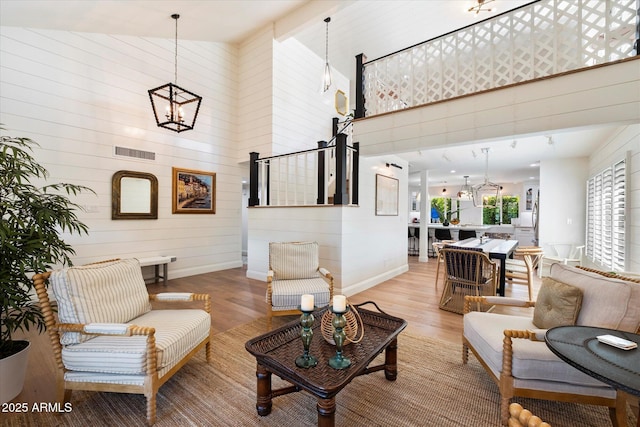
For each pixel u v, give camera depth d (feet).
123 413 5.59
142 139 15.19
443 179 32.53
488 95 10.79
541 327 6.14
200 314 7.16
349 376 4.74
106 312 6.02
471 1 14.58
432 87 12.44
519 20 10.43
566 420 5.43
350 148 13.75
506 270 14.28
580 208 19.38
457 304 11.96
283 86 18.89
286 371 4.92
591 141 15.30
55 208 6.39
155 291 13.87
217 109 18.70
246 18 15.81
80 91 13.12
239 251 20.08
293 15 16.35
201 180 17.81
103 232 13.80
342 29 17.48
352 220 13.65
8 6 9.89
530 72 10.26
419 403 5.90
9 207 5.61
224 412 5.64
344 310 5.11
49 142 12.25
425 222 23.13
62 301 5.59
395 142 13.04
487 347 5.90
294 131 19.71
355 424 5.32
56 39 12.45
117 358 5.29
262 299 12.69
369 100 14.32
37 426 5.21
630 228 12.13
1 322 5.90
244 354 7.85
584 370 3.59
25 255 5.77
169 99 12.94
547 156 19.13
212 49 18.35
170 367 5.77
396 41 18.58
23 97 11.60
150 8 12.21
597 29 9.23
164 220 16.11
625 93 8.61
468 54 11.87
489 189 28.86
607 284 5.44
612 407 5.04
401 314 11.03
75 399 5.97
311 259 11.02
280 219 15.05
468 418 5.49
